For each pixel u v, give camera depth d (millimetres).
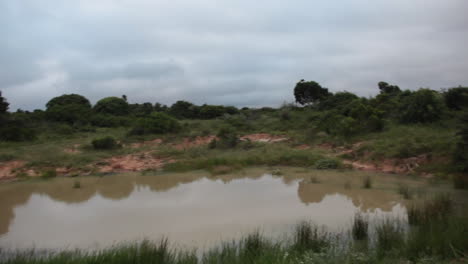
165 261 5422
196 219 8539
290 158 18609
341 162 16875
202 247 6609
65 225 8445
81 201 11109
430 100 20703
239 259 5250
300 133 25797
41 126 29000
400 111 22891
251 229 7605
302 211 8977
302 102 47531
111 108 42625
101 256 5375
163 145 24672
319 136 23422
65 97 45500
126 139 25969
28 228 8273
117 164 18594
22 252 6688
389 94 29672
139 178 15539
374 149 17406
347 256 5086
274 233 7273
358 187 11953
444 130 17875
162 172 17109
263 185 12977
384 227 6371
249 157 19234
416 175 13891
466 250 5191
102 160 19203
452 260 4926
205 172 16812
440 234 5688
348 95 36906
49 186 13875
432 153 14625
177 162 18641
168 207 9898
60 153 20234
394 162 15484
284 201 10180
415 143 16141
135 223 8406
